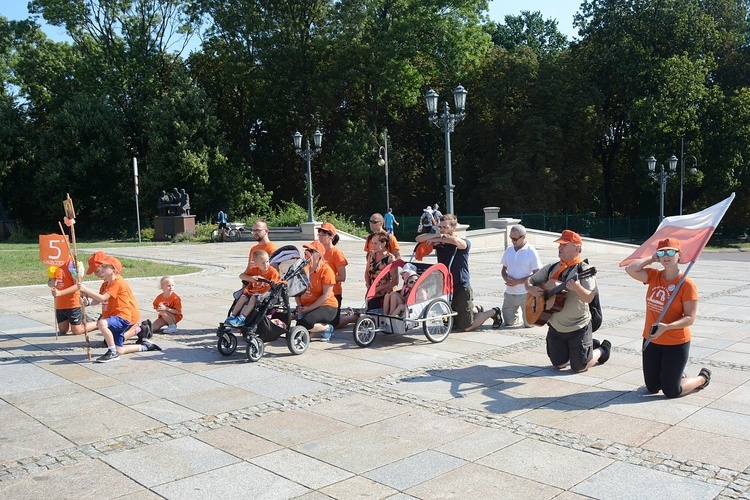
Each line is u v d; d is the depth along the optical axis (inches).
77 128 1678.2
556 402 249.8
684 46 1907.0
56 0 1758.1
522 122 1835.6
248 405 253.4
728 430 217.2
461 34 1754.4
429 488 179.0
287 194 2055.9
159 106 1643.7
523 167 1765.5
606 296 510.9
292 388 274.8
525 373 291.6
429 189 2148.1
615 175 2170.3
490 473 187.6
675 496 170.9
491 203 1849.2
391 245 370.0
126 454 206.7
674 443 206.8
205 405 254.2
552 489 176.7
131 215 1776.6
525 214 1715.1
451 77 1878.7
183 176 1617.9
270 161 2022.6
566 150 1834.4
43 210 1806.1
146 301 513.3
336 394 265.4
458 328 383.6
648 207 2101.4
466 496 173.8
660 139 1790.1
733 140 1770.4
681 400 249.4
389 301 353.7
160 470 194.2
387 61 1690.5
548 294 283.0
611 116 2018.9
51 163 1672.0
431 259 852.6
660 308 245.6
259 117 1884.8
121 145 1727.4
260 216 1628.9
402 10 1739.7
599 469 188.7
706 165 1828.2
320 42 1705.2
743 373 285.4
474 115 1937.7
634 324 397.7
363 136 1720.0
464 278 375.9
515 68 1824.6
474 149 2034.9
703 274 680.4
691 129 1755.7
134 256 930.7
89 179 1710.1
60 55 1941.4
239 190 1694.1
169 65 1898.4
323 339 362.6
